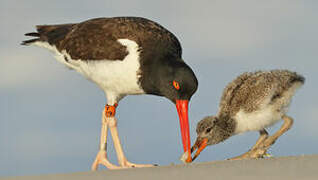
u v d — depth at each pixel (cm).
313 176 589
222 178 612
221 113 1175
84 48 1176
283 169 655
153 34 1155
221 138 1177
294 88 1155
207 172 668
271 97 1108
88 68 1185
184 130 1109
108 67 1134
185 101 1110
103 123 1221
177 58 1134
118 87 1168
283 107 1133
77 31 1234
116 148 1185
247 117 1131
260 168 677
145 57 1119
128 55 1119
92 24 1220
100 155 1205
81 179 676
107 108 1196
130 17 1248
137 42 1130
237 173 642
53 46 1309
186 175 654
